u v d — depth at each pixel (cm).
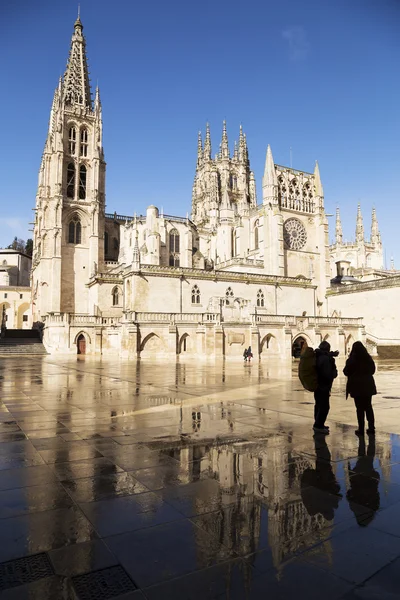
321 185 9212
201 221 12106
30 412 1363
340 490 688
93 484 711
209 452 905
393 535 533
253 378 2589
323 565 462
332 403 1599
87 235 8262
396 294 7450
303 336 6650
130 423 1195
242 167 12531
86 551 490
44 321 6538
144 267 6169
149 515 588
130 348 5175
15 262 12169
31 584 427
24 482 719
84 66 9094
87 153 8638
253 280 7106
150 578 438
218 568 456
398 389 2028
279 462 837
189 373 2997
